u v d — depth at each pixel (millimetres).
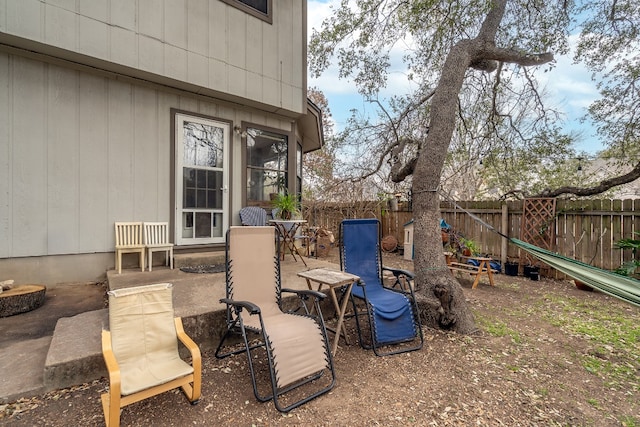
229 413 1976
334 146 8438
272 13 5734
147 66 4367
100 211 4348
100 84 4352
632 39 5195
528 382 2439
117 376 1638
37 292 3375
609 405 2174
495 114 6230
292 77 6078
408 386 2346
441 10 4340
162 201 4855
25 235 3863
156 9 4438
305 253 6891
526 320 3887
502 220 7051
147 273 4230
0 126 3715
